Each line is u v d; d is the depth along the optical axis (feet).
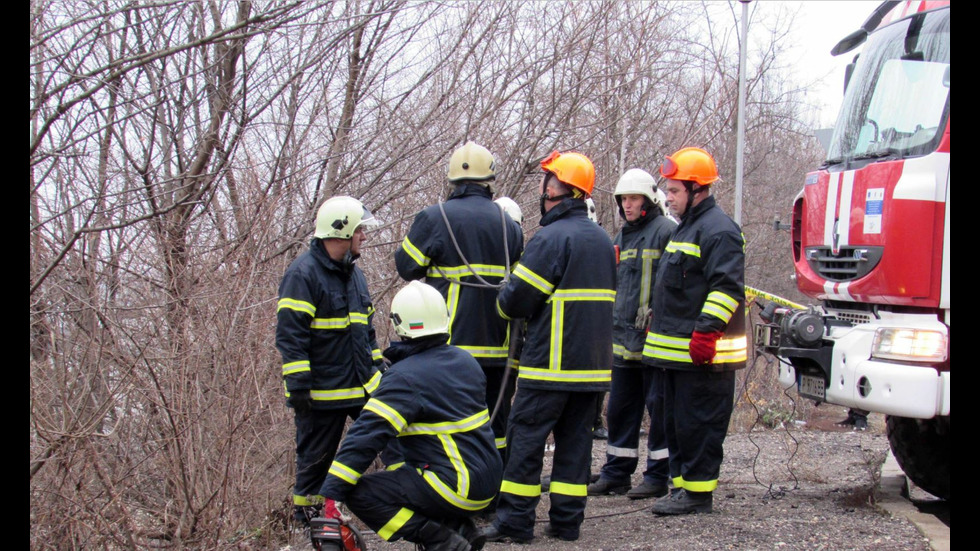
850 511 17.95
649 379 20.26
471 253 17.04
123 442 16.84
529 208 31.55
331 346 16.51
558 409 15.94
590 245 16.05
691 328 17.42
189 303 17.57
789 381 19.75
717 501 19.20
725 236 16.87
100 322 17.48
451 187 26.27
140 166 22.44
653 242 20.10
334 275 16.62
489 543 16.17
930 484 19.60
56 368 16.15
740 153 26.91
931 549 15.01
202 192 20.90
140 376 17.16
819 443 27.25
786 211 55.93
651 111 36.17
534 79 28.96
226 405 17.51
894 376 16.30
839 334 17.98
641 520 17.70
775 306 19.95
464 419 13.15
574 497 16.16
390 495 12.96
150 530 16.47
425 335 13.26
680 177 17.29
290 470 19.42
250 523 17.76
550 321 15.85
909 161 16.65
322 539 12.89
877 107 18.71
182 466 16.28
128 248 19.35
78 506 14.70
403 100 27.09
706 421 17.44
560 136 29.32
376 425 12.79
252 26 21.48
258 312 19.40
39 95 16.02
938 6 18.21
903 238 16.49
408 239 17.34
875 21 20.83
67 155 16.65
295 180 23.68
